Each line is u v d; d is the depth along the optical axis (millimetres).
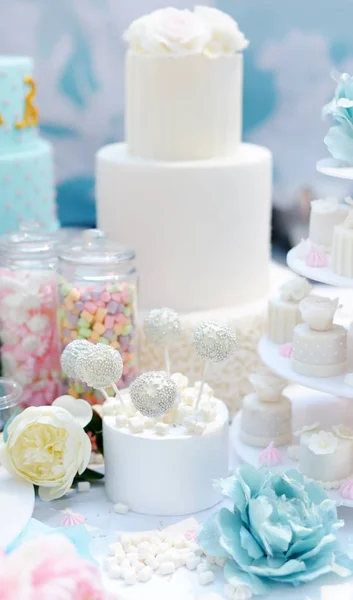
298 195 2412
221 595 1039
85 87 2297
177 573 1089
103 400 1417
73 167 2363
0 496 1164
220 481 1117
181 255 1577
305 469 1232
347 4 2244
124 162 1554
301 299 1390
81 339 1328
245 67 2301
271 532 1030
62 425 1187
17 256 1477
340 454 1213
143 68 1547
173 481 1212
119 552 1118
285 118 2346
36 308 1468
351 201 1325
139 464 1209
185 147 1573
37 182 1729
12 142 1716
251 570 1031
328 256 1296
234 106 1604
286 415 1346
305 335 1235
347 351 1330
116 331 1408
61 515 1229
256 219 1620
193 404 1288
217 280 1603
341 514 1229
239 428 1418
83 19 2240
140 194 1551
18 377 1493
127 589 1053
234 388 1595
